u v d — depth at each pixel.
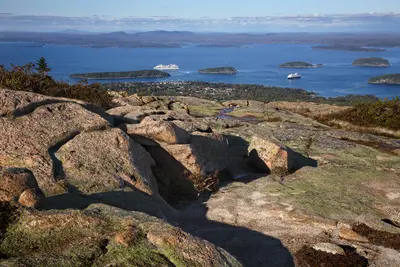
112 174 9.52
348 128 22.34
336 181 12.55
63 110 11.43
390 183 12.41
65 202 7.84
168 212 10.20
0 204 6.52
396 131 21.28
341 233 9.13
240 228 9.63
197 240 6.19
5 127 10.18
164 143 12.46
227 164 13.82
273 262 8.12
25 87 16.02
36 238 6.14
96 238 6.15
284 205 10.79
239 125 20.09
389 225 9.40
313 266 7.93
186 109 24.25
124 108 16.41
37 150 9.69
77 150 10.09
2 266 5.41
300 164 14.61
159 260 5.78
